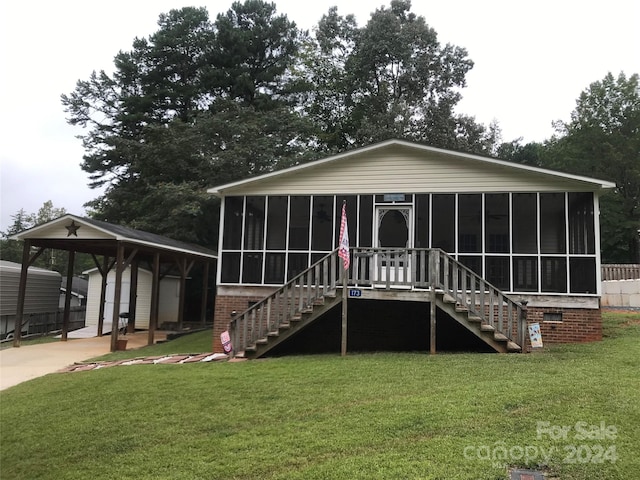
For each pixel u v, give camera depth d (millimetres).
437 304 10352
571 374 7609
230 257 13383
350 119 33781
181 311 19859
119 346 14945
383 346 12258
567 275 11586
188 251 18547
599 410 5863
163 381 8508
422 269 10477
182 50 31219
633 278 19312
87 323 23500
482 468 4613
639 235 33750
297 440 5562
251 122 26531
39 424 6891
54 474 5406
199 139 25094
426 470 4625
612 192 33125
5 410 7820
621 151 33594
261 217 13367
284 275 13047
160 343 16672
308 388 7473
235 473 4945
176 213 22672
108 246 16594
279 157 26828
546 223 11867
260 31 32031
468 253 12117
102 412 7070
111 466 5398
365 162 12977
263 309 10914
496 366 8406
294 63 34344
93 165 30469
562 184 11883
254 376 8430
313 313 10703
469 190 12320
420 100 32875
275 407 6734
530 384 7039
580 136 35594
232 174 24703
